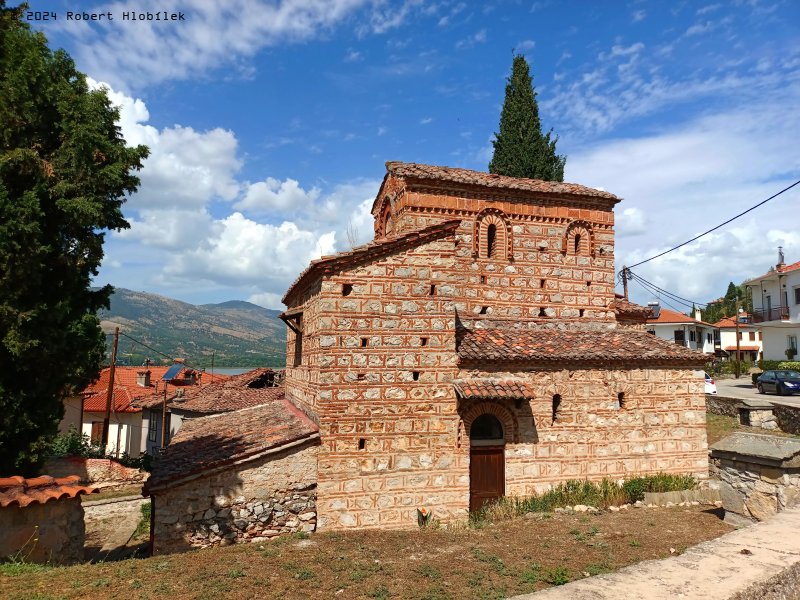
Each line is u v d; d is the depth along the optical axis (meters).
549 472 17.28
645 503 16.52
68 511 12.44
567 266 20.69
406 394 15.95
